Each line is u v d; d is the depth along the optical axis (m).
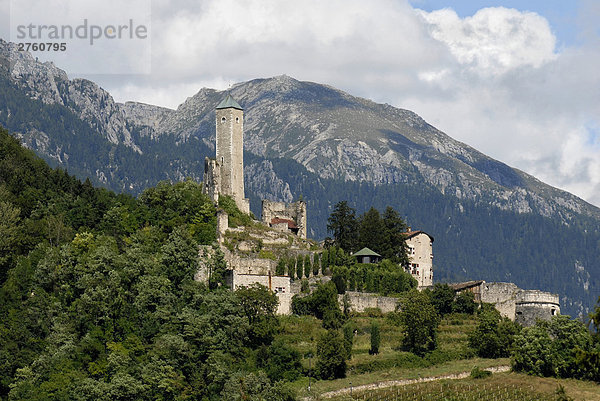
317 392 188.62
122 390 190.88
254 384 187.50
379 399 189.38
